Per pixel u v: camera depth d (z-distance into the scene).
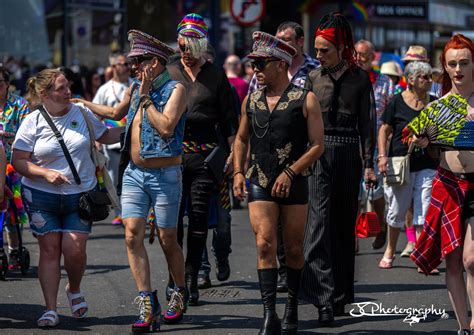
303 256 16.58
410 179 23.38
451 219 15.45
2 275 21.48
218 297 19.97
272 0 48.59
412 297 19.94
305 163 15.93
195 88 19.22
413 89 23.47
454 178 15.54
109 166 30.89
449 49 15.51
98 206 17.39
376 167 25.64
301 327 17.39
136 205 16.84
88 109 17.98
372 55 26.14
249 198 16.27
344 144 17.78
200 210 19.02
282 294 20.30
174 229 17.08
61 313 18.53
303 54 20.36
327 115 17.81
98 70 45.41
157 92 16.81
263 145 16.11
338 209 17.97
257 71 16.22
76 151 17.53
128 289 20.77
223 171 19.17
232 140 19.62
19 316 18.22
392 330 17.16
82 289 20.73
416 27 55.91
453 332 17.02
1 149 17.39
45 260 17.53
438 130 15.54
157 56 16.67
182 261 17.47
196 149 19.09
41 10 44.16
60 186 17.44
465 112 15.45
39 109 17.64
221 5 49.22
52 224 17.47
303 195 16.19
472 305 15.45
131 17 47.25
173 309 17.48
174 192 16.95
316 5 50.12
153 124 16.47
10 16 43.19
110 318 18.11
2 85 21.42
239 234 29.02
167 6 48.31
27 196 17.53
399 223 23.28
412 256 15.97
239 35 48.94
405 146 23.31
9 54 43.09
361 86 17.83
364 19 52.97
